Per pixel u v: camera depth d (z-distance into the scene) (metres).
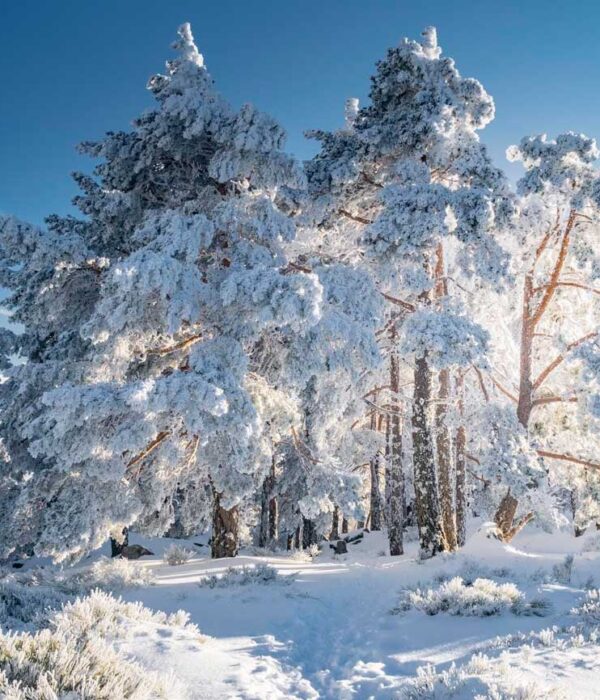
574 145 16.45
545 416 22.23
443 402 17.55
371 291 15.25
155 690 4.81
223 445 14.55
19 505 15.83
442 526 17.80
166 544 29.47
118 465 13.55
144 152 15.56
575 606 9.18
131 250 16.78
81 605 6.84
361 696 6.00
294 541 35.88
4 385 19.23
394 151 17.45
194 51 17.88
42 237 13.85
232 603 10.13
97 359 13.80
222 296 12.59
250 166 14.74
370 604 10.80
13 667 4.39
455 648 7.48
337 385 17.64
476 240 15.09
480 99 17.14
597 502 23.00
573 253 18.11
